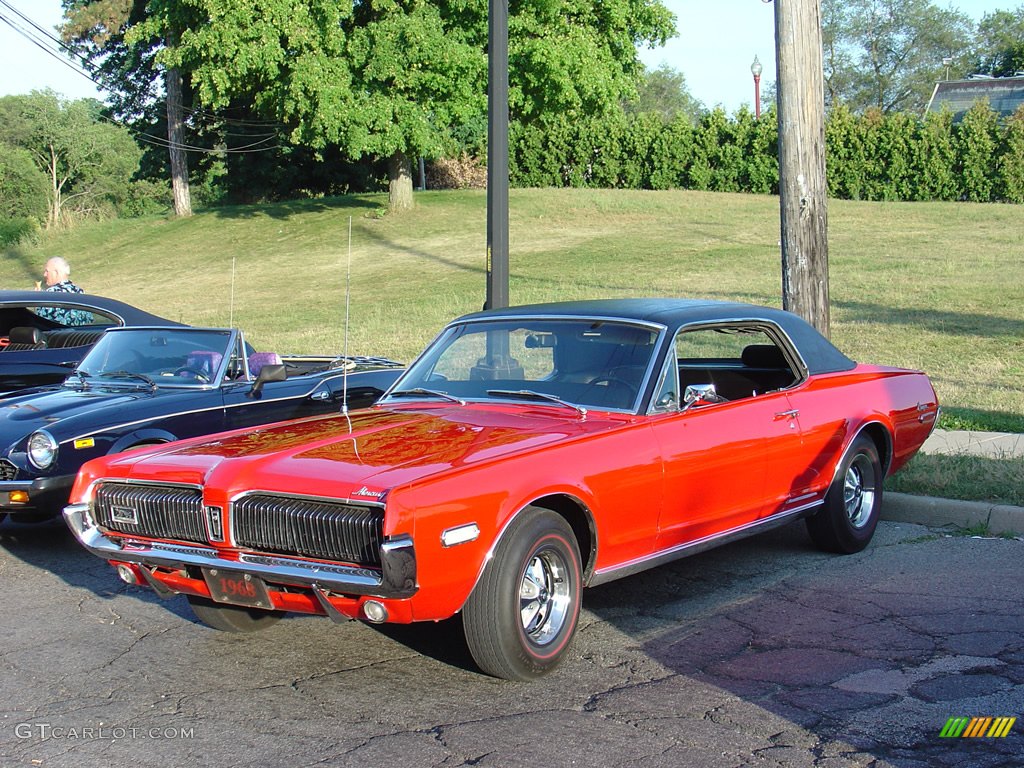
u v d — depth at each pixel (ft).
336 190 170.91
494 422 16.99
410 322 64.90
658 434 16.98
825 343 22.16
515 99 103.30
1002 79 203.82
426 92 104.27
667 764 12.42
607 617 18.06
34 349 32.81
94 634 17.80
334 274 93.91
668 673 15.43
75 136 223.71
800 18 28.43
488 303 30.60
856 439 21.57
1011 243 88.89
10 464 22.47
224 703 14.64
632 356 18.01
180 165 139.44
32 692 15.23
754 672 15.39
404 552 13.19
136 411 23.90
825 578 20.11
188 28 102.06
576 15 107.96
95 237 133.80
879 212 115.85
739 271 79.97
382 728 13.64
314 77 97.71
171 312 79.36
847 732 13.28
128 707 14.58
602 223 114.11
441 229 112.98
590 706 14.21
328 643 17.04
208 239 120.78
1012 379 39.58
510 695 14.66
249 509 14.39
